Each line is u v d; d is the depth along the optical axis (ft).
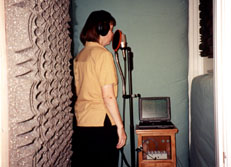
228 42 2.90
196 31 6.75
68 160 3.96
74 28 6.79
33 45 2.33
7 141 1.91
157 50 6.86
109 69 4.17
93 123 4.16
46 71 2.85
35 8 2.47
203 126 5.23
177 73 6.86
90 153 4.21
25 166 2.14
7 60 1.94
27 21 2.14
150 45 6.86
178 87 6.86
